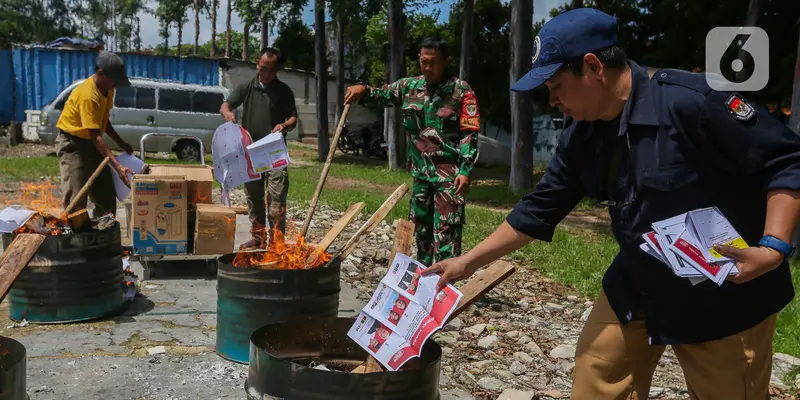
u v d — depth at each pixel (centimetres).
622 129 204
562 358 440
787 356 451
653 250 190
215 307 502
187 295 531
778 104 1569
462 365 418
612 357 230
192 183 611
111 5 6550
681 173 199
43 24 5853
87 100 540
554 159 240
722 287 203
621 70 207
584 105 209
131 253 601
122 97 1716
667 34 1850
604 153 218
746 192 198
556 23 209
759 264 178
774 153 183
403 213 998
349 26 2145
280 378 241
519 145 1491
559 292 624
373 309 257
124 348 407
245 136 524
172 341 424
